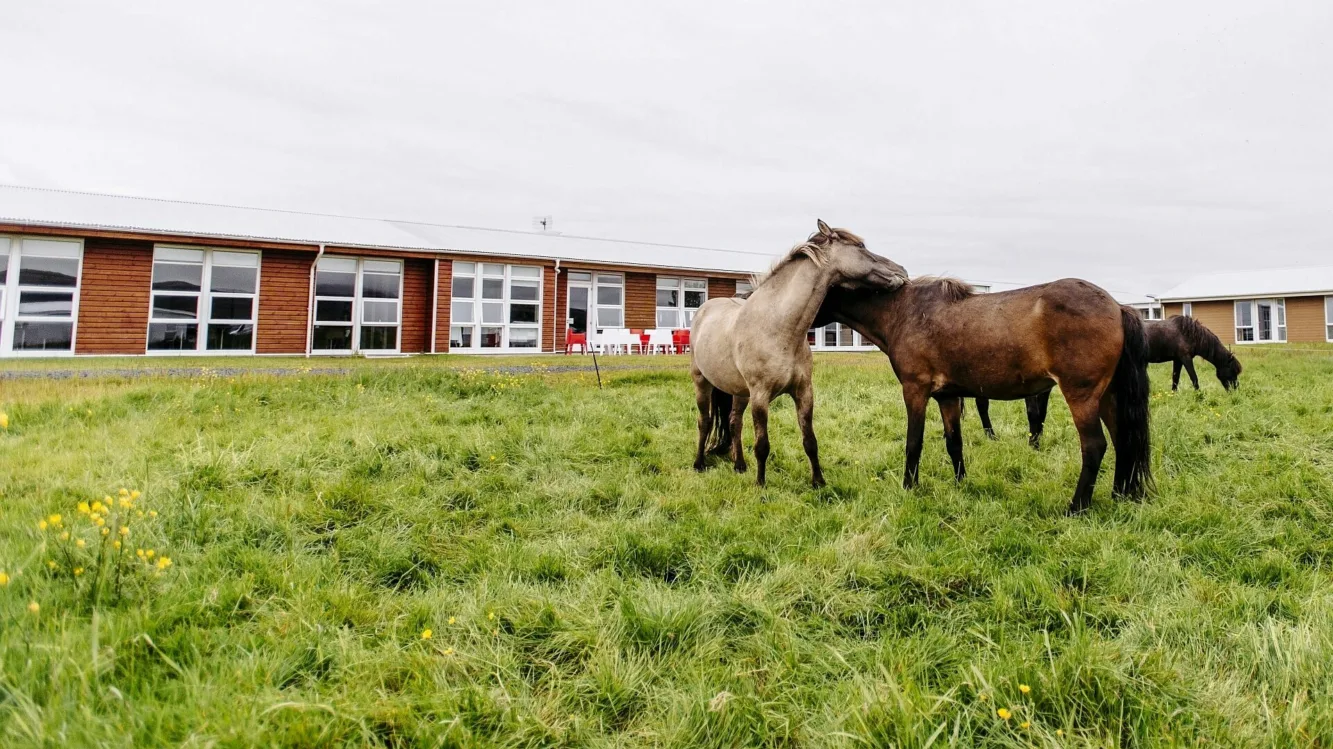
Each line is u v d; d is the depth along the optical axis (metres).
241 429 5.62
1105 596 2.71
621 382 9.99
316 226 18.14
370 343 17.06
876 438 6.26
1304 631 2.23
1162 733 1.79
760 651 2.32
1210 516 3.63
